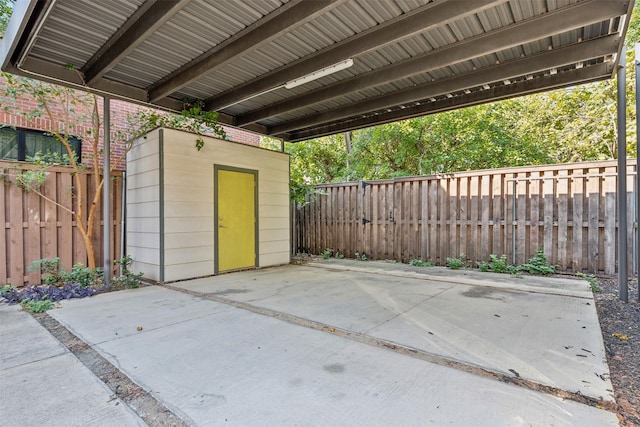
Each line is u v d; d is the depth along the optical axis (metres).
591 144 9.27
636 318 3.51
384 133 10.28
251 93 5.14
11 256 4.82
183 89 5.43
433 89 5.07
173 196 5.42
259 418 1.79
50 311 3.76
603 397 1.96
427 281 5.38
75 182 5.49
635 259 5.21
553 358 2.48
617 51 3.73
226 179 6.28
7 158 5.64
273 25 3.43
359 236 8.12
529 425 1.70
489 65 4.54
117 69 4.58
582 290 4.61
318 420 1.77
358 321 3.38
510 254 6.16
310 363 2.44
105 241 4.90
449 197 6.82
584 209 5.51
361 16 3.39
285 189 7.55
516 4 3.21
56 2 3.04
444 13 3.18
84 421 1.77
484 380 2.17
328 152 13.26
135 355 2.59
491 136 9.57
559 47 4.04
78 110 6.13
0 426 1.73
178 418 1.80
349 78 4.98
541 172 5.86
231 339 2.92
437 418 1.77
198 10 3.29
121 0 3.08
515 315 3.54
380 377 2.22
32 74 4.13
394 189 7.59
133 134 5.85
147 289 4.87
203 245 5.86
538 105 10.03
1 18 4.70
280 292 4.66
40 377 2.25
